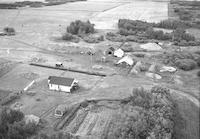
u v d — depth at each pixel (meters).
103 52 68.69
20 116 35.81
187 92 47.16
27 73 54.00
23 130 32.66
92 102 42.94
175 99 43.41
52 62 61.12
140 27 91.69
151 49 71.50
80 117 38.69
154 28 95.94
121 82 50.62
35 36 83.62
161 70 56.78
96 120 37.91
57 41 78.44
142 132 32.09
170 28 95.56
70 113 39.47
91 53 67.00
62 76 53.25
